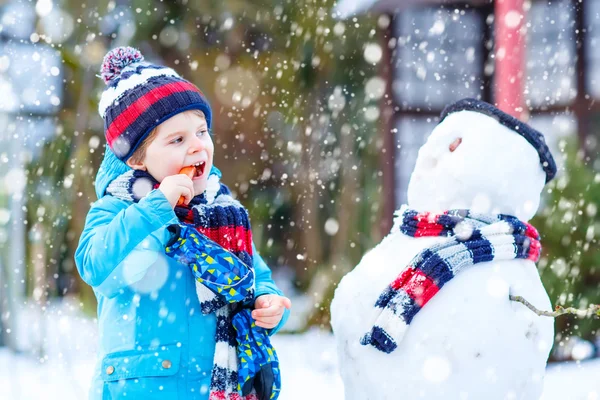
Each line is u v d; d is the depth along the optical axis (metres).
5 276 9.41
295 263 14.12
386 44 12.04
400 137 12.18
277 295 3.52
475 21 11.53
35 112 10.44
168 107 3.32
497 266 3.47
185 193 3.21
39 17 10.25
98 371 3.32
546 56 10.57
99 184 3.54
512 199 3.62
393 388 3.38
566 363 8.41
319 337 10.57
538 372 3.45
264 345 3.31
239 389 3.25
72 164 10.16
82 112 10.48
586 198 8.84
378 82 12.14
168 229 3.22
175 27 12.30
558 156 9.30
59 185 10.02
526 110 8.54
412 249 3.59
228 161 13.61
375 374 3.43
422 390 3.32
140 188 3.36
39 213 9.41
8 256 9.45
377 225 12.23
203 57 12.79
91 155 11.12
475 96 11.63
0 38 10.05
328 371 8.36
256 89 12.78
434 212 3.66
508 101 7.99
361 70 12.30
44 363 8.66
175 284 3.33
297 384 7.80
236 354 3.31
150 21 11.95
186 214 3.36
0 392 7.45
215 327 3.34
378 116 12.23
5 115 9.48
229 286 3.21
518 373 3.36
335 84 12.48
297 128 12.80
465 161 3.59
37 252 9.59
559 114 10.47
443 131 3.75
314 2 12.05
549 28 10.57
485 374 3.29
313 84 12.52
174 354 3.24
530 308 3.36
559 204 8.82
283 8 12.27
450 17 11.64
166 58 12.66
